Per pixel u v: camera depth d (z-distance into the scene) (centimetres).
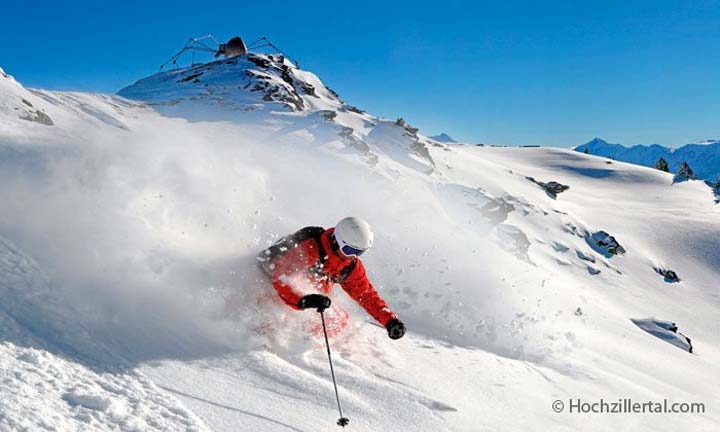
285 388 310
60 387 250
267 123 2272
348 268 401
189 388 288
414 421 302
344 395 314
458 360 427
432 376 377
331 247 393
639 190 5688
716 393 620
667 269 3506
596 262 3141
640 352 712
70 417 227
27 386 239
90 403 242
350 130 2267
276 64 3506
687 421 434
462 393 360
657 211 4706
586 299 1058
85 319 325
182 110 2320
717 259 3756
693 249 3872
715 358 1539
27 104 771
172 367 306
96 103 1811
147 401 261
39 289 337
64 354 283
